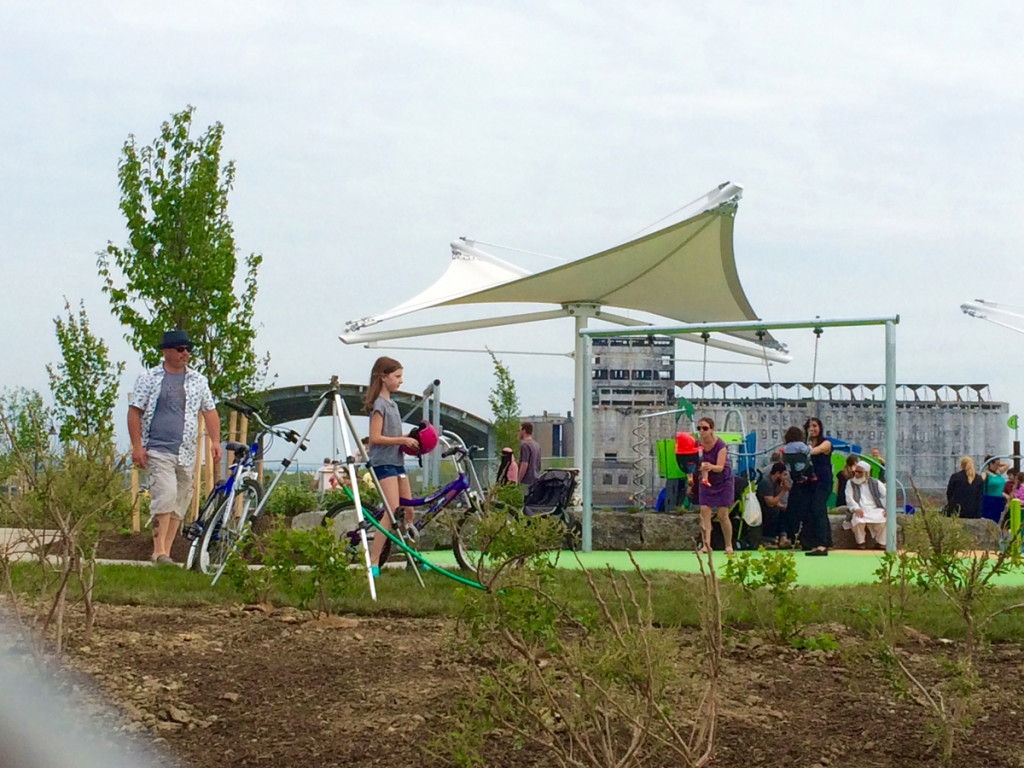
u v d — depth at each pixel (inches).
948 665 179.8
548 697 133.1
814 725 174.4
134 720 172.1
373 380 380.2
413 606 295.3
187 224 607.8
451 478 671.8
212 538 375.9
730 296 1018.1
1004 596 332.5
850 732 170.6
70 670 195.0
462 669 204.2
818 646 235.6
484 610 184.2
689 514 653.3
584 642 137.2
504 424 1214.3
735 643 238.1
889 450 556.7
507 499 282.5
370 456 378.9
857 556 587.8
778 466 632.4
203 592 315.0
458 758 142.3
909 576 228.1
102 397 751.1
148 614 273.4
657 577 357.4
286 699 186.7
